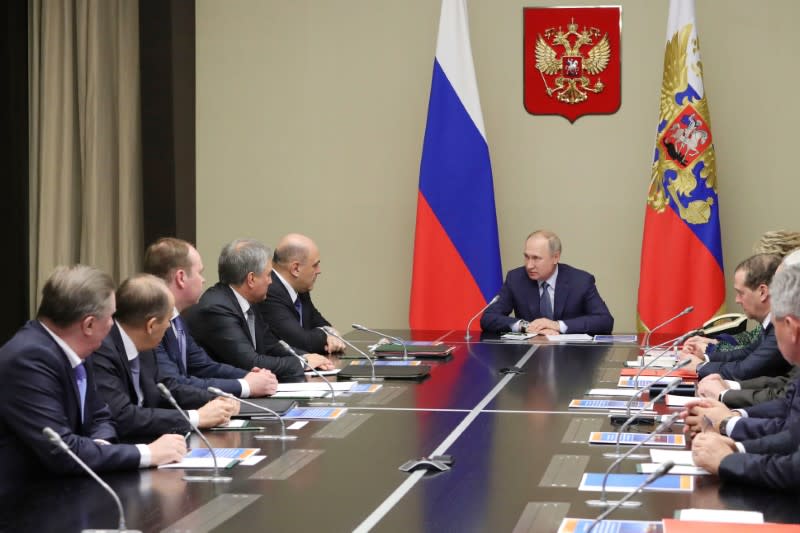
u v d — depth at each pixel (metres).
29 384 2.47
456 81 6.28
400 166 6.67
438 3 6.59
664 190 6.07
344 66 6.67
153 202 6.93
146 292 3.05
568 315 5.53
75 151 6.86
